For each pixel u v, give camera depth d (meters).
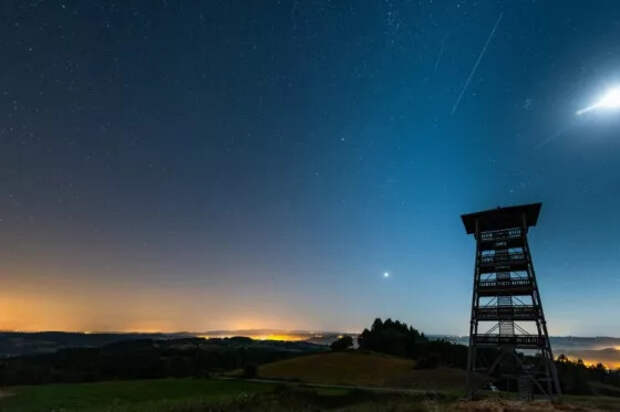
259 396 43.41
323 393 48.22
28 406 40.41
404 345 115.00
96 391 50.09
